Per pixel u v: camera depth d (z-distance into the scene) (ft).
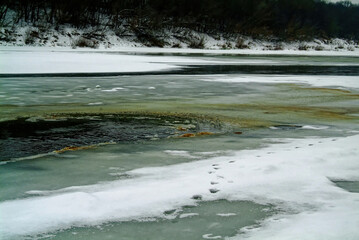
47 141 25.67
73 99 43.62
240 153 21.99
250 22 256.11
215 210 13.85
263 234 11.94
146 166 19.56
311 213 13.39
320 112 38.06
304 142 25.05
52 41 166.61
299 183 16.28
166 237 12.00
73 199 14.61
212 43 231.09
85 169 19.10
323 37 303.68
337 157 19.69
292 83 62.54
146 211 13.78
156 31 208.33
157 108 38.86
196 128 29.99
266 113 36.99
